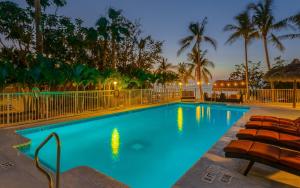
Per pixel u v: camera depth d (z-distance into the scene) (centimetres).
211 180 315
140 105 1372
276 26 1772
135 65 2097
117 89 1251
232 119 1042
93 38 1587
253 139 421
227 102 1541
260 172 344
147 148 605
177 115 1174
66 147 602
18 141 519
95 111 1064
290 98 1412
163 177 416
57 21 1487
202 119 1053
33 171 346
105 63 1781
